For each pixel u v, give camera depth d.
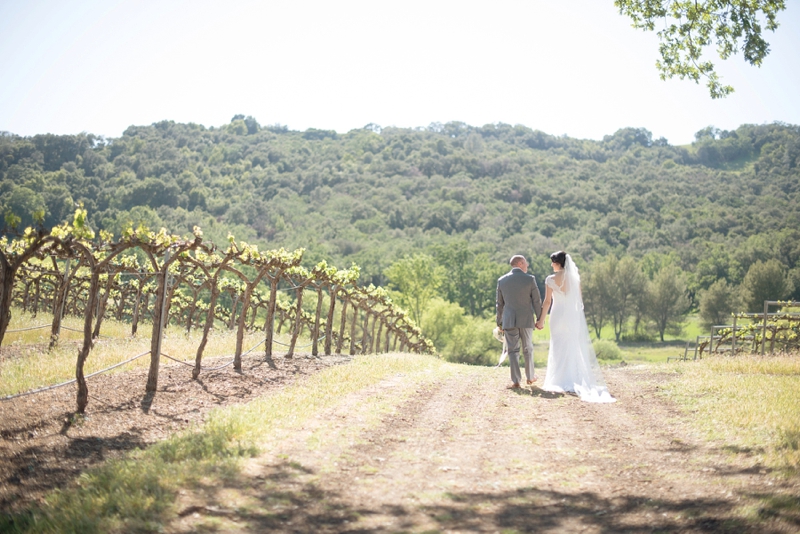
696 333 94.06
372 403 8.52
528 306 10.37
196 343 14.39
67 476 5.33
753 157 187.88
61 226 6.78
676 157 191.75
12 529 4.23
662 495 4.72
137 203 113.75
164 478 4.97
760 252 94.44
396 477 5.25
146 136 163.88
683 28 11.75
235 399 8.57
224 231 108.69
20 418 6.87
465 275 89.50
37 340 13.86
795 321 15.91
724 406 7.80
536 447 6.25
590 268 95.94
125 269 15.01
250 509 4.48
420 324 68.00
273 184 152.12
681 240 113.31
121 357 11.05
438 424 7.31
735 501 4.46
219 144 173.62
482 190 147.25
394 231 124.62
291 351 13.90
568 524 4.23
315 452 5.91
